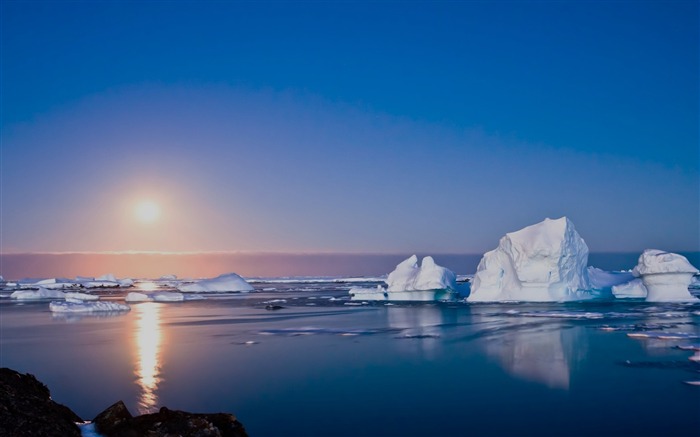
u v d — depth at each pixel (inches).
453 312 1803.6
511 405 700.7
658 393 737.0
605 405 690.2
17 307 2384.4
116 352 1123.9
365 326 1473.9
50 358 1072.2
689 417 641.0
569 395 738.2
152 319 1775.3
